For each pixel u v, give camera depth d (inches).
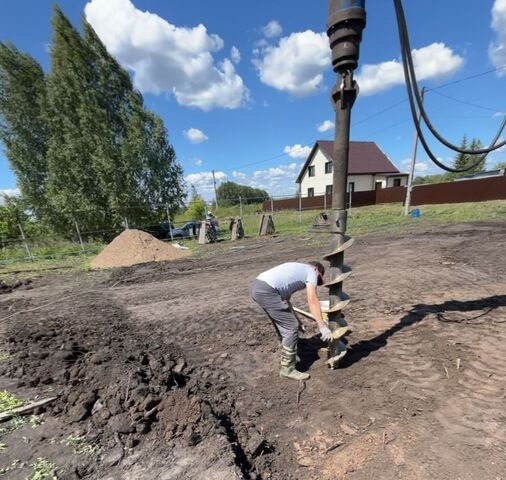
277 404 107.1
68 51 708.7
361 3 92.3
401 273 251.1
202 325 179.8
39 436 91.2
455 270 247.4
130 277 339.3
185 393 102.9
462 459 79.7
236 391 115.9
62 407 103.3
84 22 719.1
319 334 155.4
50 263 474.3
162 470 77.9
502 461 78.0
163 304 229.3
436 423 92.4
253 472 79.9
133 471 77.9
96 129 694.5
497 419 91.8
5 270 421.1
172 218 800.9
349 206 1145.4
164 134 774.5
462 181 883.4
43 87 722.2
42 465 80.2
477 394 103.0
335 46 97.0
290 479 78.7
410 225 568.1
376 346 138.7
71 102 705.0
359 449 86.1
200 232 605.9
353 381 115.6
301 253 393.1
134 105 741.9
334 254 114.8
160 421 93.6
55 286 322.3
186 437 87.4
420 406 99.8
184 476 75.9
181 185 802.8
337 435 91.7
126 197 701.9
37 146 740.7
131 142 714.2
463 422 91.8
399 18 95.1
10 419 99.0
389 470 78.7
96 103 709.9
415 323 157.2
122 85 768.3
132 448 85.4
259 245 499.2
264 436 93.4
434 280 225.3
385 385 111.5
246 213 1362.0
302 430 95.0
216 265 369.4
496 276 225.6
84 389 108.5
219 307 209.2
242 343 153.5
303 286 121.6
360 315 173.8
